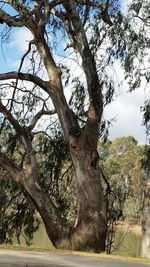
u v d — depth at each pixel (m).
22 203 20.88
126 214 27.14
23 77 18.53
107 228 18.36
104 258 12.70
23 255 11.84
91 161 17.44
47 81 18.69
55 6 18.47
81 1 17.83
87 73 17.86
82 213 17.19
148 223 16.78
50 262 10.92
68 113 18.31
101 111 17.86
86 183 17.31
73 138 17.72
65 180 20.75
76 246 16.98
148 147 18.78
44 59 18.91
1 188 20.75
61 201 20.53
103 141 19.72
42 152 20.84
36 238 26.58
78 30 18.02
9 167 18.50
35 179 18.25
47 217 17.78
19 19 17.55
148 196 17.03
